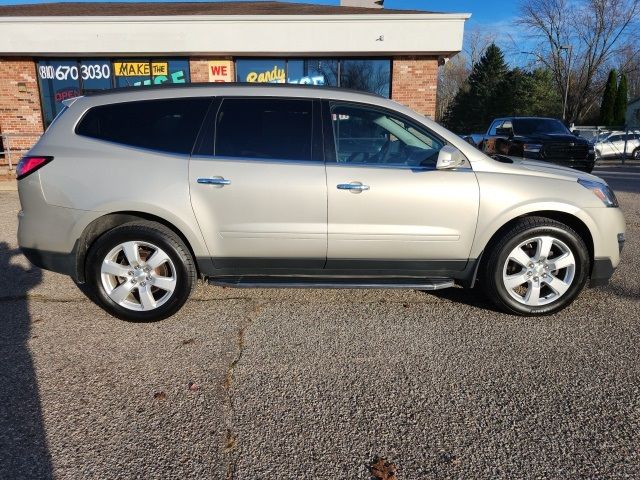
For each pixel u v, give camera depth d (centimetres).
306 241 366
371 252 371
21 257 558
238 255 371
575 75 4353
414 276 386
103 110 372
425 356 325
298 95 372
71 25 1255
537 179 373
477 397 278
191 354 328
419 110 1379
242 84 381
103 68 1372
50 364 315
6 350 333
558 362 316
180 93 372
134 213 373
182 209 358
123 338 352
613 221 379
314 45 1276
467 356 324
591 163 1240
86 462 226
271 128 367
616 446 236
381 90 1386
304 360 320
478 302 418
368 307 408
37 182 362
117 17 1250
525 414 262
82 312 400
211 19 1254
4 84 1352
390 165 365
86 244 372
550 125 1335
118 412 264
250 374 303
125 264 375
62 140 367
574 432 247
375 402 273
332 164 363
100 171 359
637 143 2355
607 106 4141
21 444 238
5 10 1606
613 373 302
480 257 377
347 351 332
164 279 371
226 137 366
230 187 357
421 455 231
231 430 250
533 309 383
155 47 1274
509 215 367
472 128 5384
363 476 218
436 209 363
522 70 4850
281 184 357
